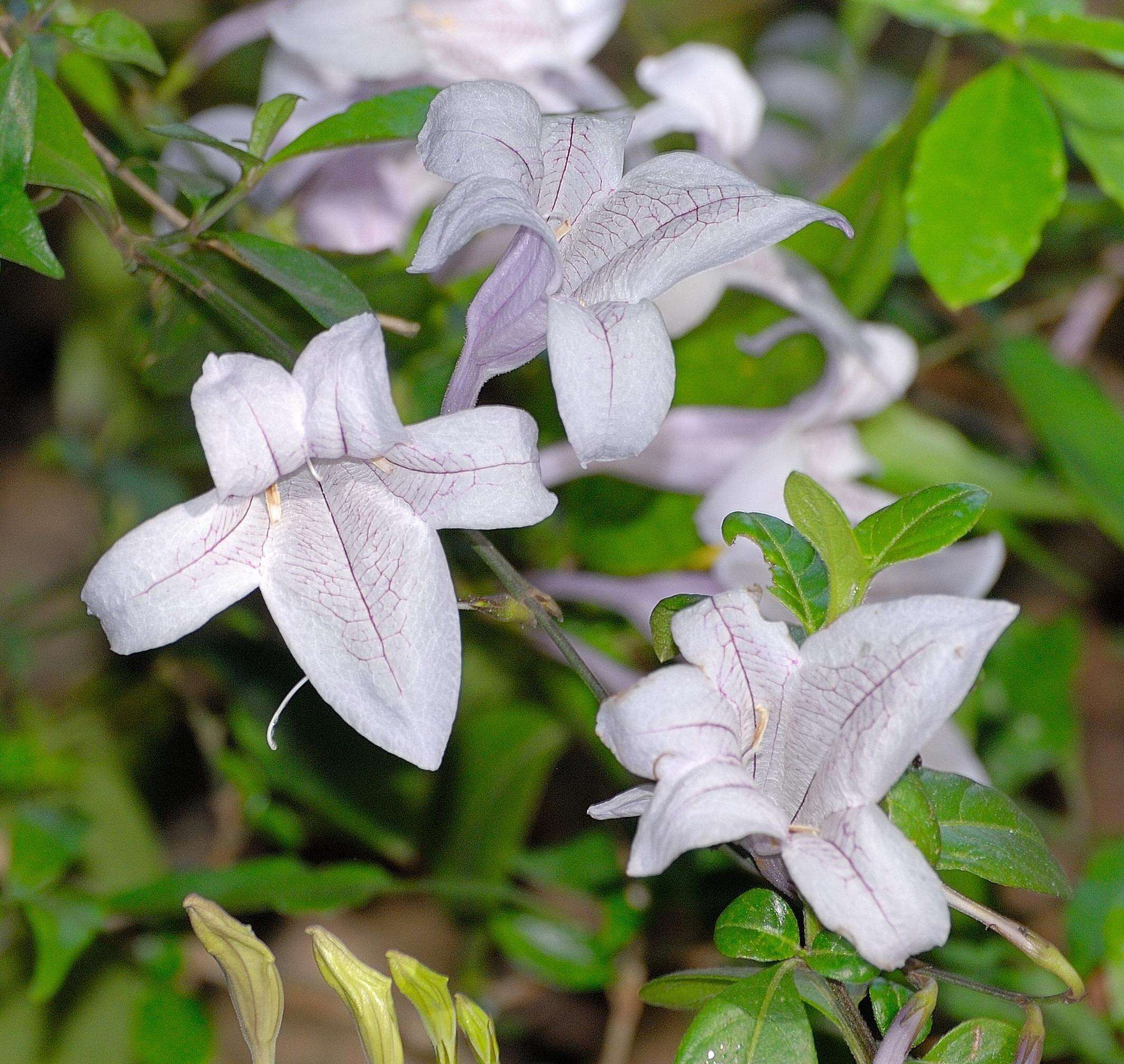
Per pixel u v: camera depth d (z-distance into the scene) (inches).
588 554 15.3
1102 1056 14.0
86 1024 14.9
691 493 15.2
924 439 17.0
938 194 12.9
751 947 10.6
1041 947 10.6
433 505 10.4
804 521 10.8
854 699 10.1
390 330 13.1
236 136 13.9
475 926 15.9
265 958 10.7
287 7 14.4
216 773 16.5
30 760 15.6
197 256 12.5
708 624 10.3
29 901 14.1
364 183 14.4
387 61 13.9
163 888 14.1
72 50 13.4
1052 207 12.8
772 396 15.4
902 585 14.4
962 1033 10.8
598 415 10.0
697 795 9.8
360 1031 10.8
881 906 9.7
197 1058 14.5
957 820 11.0
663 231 10.7
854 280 15.0
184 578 10.3
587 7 15.3
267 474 10.2
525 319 10.7
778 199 10.6
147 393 16.6
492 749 15.5
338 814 15.6
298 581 10.5
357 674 10.3
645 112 14.4
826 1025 13.2
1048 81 13.1
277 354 11.5
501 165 10.4
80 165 11.8
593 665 15.1
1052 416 16.1
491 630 15.3
